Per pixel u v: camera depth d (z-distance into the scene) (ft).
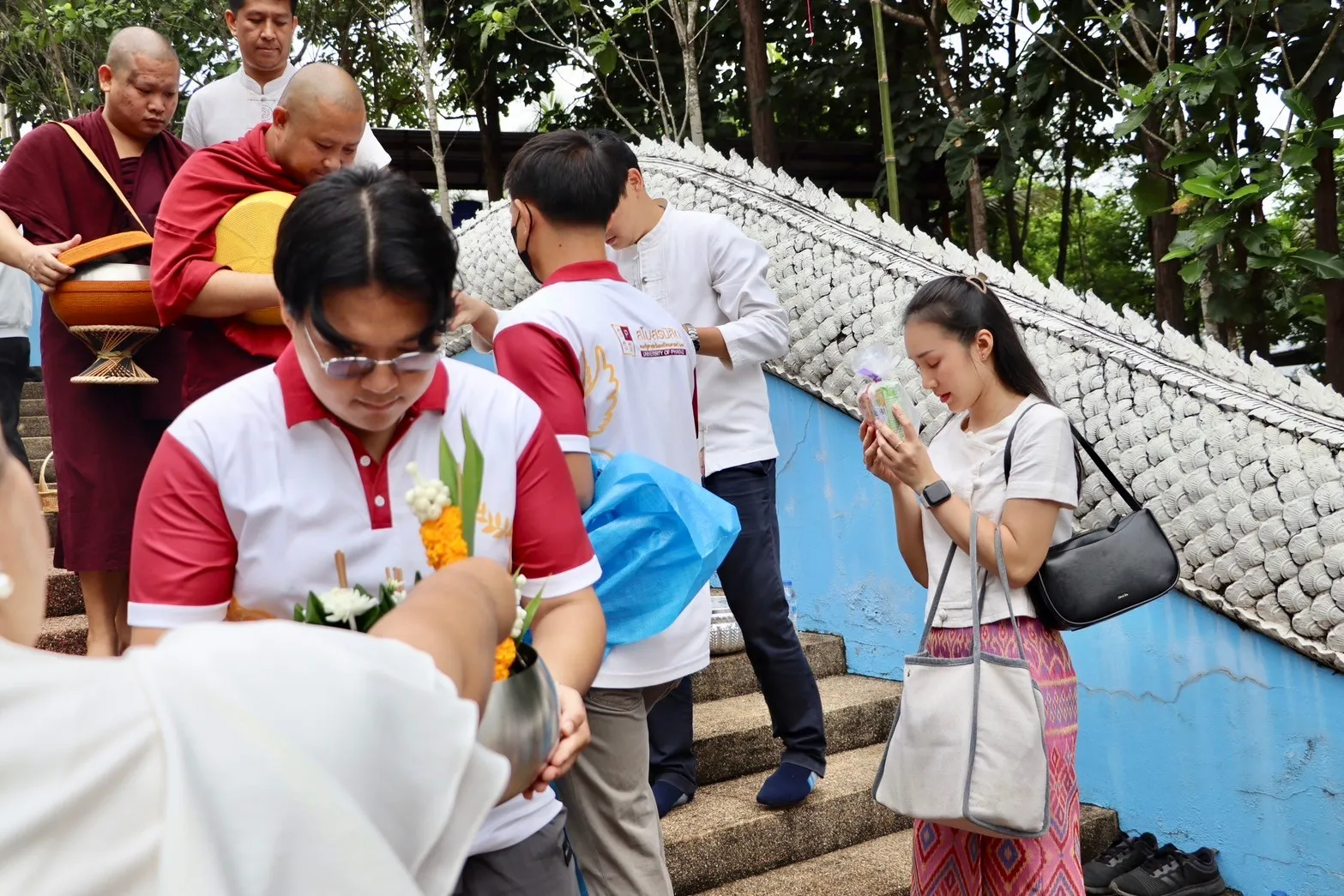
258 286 8.75
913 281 14.03
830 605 15.23
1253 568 11.42
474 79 30.22
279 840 2.38
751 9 24.07
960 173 21.63
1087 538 8.51
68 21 28.84
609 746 7.09
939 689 8.13
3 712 2.47
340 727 2.52
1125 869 11.76
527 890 5.25
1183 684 12.06
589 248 8.37
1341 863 10.91
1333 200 17.84
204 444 4.81
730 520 7.20
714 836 10.62
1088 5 20.30
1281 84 18.38
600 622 5.43
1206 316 17.34
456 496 4.52
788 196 15.47
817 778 11.70
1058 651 8.48
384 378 4.45
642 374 8.18
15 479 3.31
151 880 2.47
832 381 14.90
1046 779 7.88
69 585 12.41
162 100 10.86
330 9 31.01
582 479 7.47
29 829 2.41
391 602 4.42
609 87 29.53
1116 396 12.41
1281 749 11.35
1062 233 28.99
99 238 10.83
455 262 4.51
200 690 2.47
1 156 29.78
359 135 9.18
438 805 2.73
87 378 10.03
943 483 8.36
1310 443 11.09
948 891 8.52
